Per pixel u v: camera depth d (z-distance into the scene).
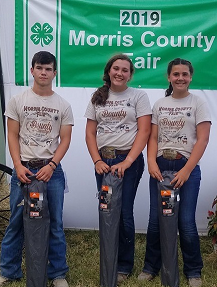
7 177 4.93
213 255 3.90
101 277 3.18
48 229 3.10
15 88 4.39
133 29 4.26
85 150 4.43
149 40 4.27
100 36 4.28
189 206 3.26
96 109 3.30
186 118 3.18
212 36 4.22
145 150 4.40
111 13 4.25
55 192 3.22
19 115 3.17
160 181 3.15
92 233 4.49
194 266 3.41
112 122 3.24
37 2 4.27
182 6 4.20
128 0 4.23
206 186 4.41
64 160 4.45
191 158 3.15
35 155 3.15
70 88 4.36
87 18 4.27
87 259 3.87
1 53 4.36
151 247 3.46
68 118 3.25
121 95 3.27
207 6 4.20
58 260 3.35
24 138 3.18
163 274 3.20
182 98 3.24
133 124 3.26
